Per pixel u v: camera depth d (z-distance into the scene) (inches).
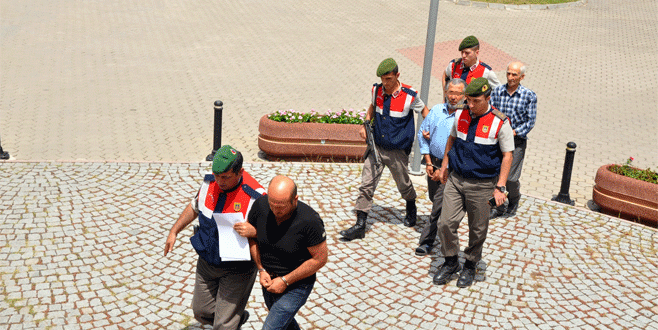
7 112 427.8
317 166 344.2
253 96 494.9
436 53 626.2
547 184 358.3
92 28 661.3
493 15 780.0
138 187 303.9
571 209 309.0
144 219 272.1
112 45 609.6
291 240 164.6
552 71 593.3
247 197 169.5
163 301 217.2
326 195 307.9
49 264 232.7
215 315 179.0
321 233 165.6
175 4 779.4
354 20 741.9
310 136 346.0
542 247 268.7
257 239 167.9
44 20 677.9
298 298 172.6
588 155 407.8
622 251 269.0
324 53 621.0
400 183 267.1
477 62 314.7
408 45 653.3
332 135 346.0
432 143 249.9
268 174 329.1
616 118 484.4
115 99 469.7
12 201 278.1
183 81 522.9
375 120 259.1
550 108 499.5
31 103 448.8
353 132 345.7
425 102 331.6
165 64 564.7
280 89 515.5
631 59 643.5
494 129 213.3
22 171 311.4
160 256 244.5
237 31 682.2
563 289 237.5
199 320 188.2
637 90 554.6
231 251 168.7
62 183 301.0
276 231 165.0
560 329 212.4
